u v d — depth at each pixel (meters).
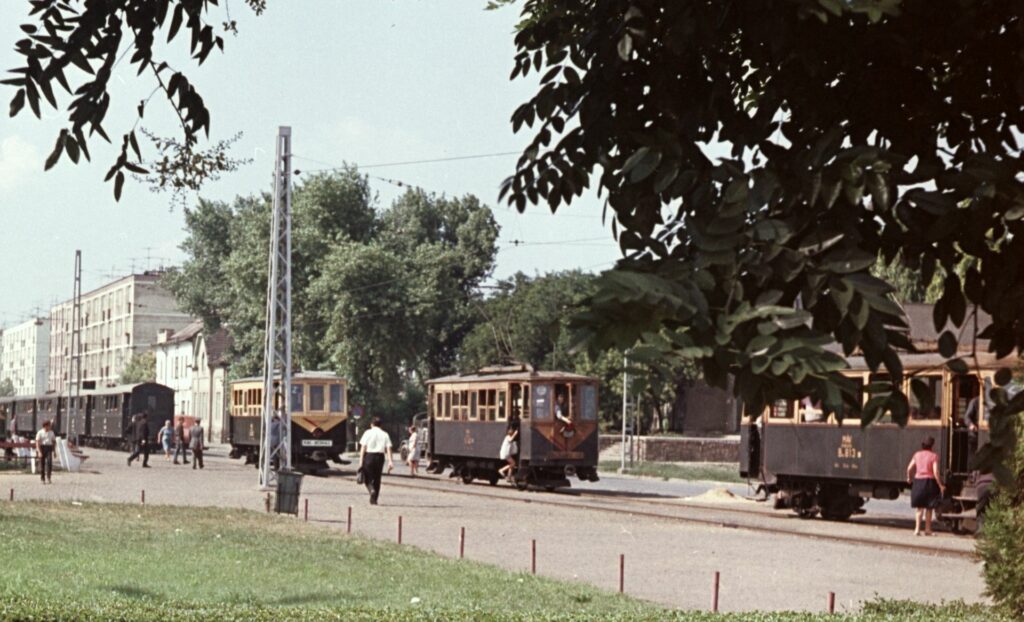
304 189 98.62
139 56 7.26
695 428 93.69
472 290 121.31
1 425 115.38
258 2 7.42
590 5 6.47
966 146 6.05
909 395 5.14
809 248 4.89
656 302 4.62
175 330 172.12
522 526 32.84
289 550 23.48
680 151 5.21
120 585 17.45
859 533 32.66
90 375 192.12
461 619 12.68
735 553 27.03
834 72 5.75
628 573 23.16
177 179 7.43
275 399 62.38
